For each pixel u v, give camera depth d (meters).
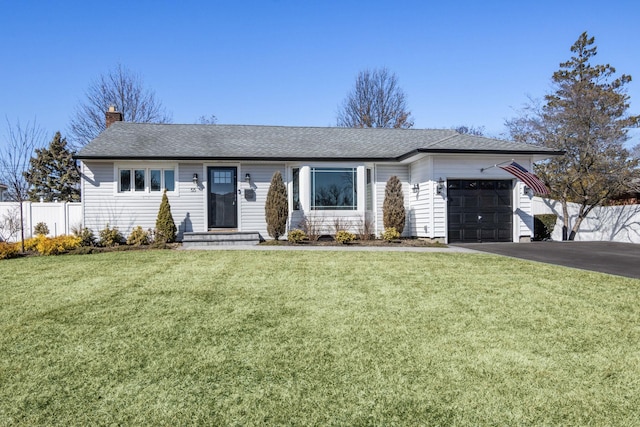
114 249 11.40
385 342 3.99
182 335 4.20
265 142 15.32
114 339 4.09
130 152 13.30
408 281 6.66
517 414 2.71
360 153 14.73
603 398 2.93
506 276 7.07
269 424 2.60
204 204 13.84
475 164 13.45
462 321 4.62
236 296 5.71
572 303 5.35
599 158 17.36
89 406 2.82
